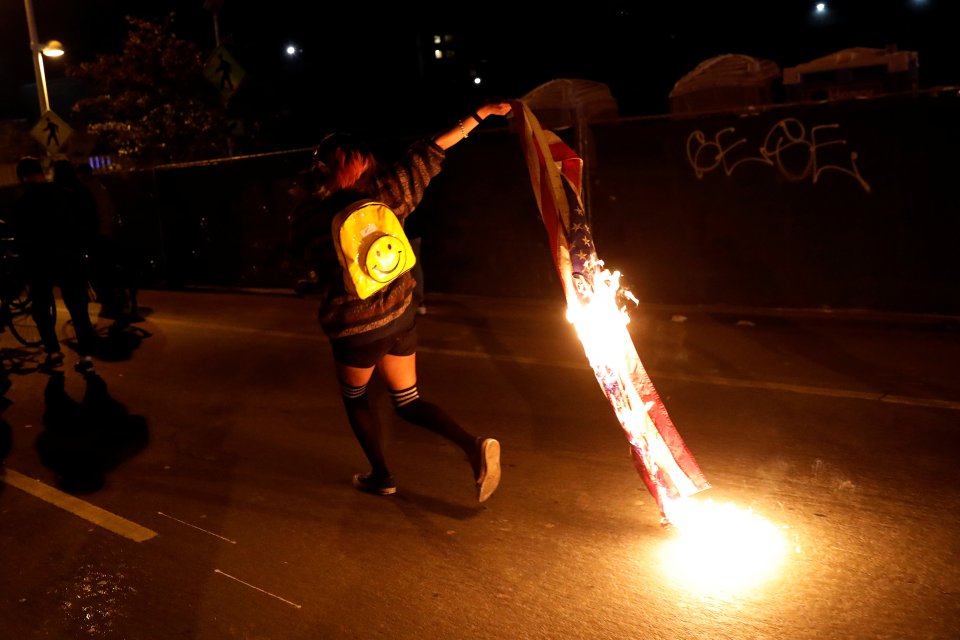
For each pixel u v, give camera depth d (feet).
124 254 37.22
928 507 14.64
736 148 29.68
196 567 14.55
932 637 11.09
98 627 12.94
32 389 27.07
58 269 28.07
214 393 25.12
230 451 20.08
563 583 13.08
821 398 20.56
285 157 42.32
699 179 30.58
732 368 23.56
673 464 14.46
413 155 14.90
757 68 40.37
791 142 28.68
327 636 12.19
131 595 13.78
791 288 29.58
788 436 18.33
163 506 17.20
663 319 29.94
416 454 18.98
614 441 18.83
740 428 19.02
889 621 11.48
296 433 21.02
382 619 12.52
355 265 14.15
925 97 26.37
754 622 11.67
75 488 18.51
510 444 19.07
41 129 58.54
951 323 26.37
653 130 31.01
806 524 14.33
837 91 39.78
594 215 32.63
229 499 17.29
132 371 28.58
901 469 16.24
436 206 36.88
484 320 32.14
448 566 13.91
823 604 11.97
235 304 40.83
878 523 14.19
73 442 21.65
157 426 22.40
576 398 22.03
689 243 31.12
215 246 46.42
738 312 29.96
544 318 31.91
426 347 28.53
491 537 14.78
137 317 37.68
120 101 71.00
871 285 28.22
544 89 43.39
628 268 32.40
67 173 33.09
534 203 34.32
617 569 13.35
